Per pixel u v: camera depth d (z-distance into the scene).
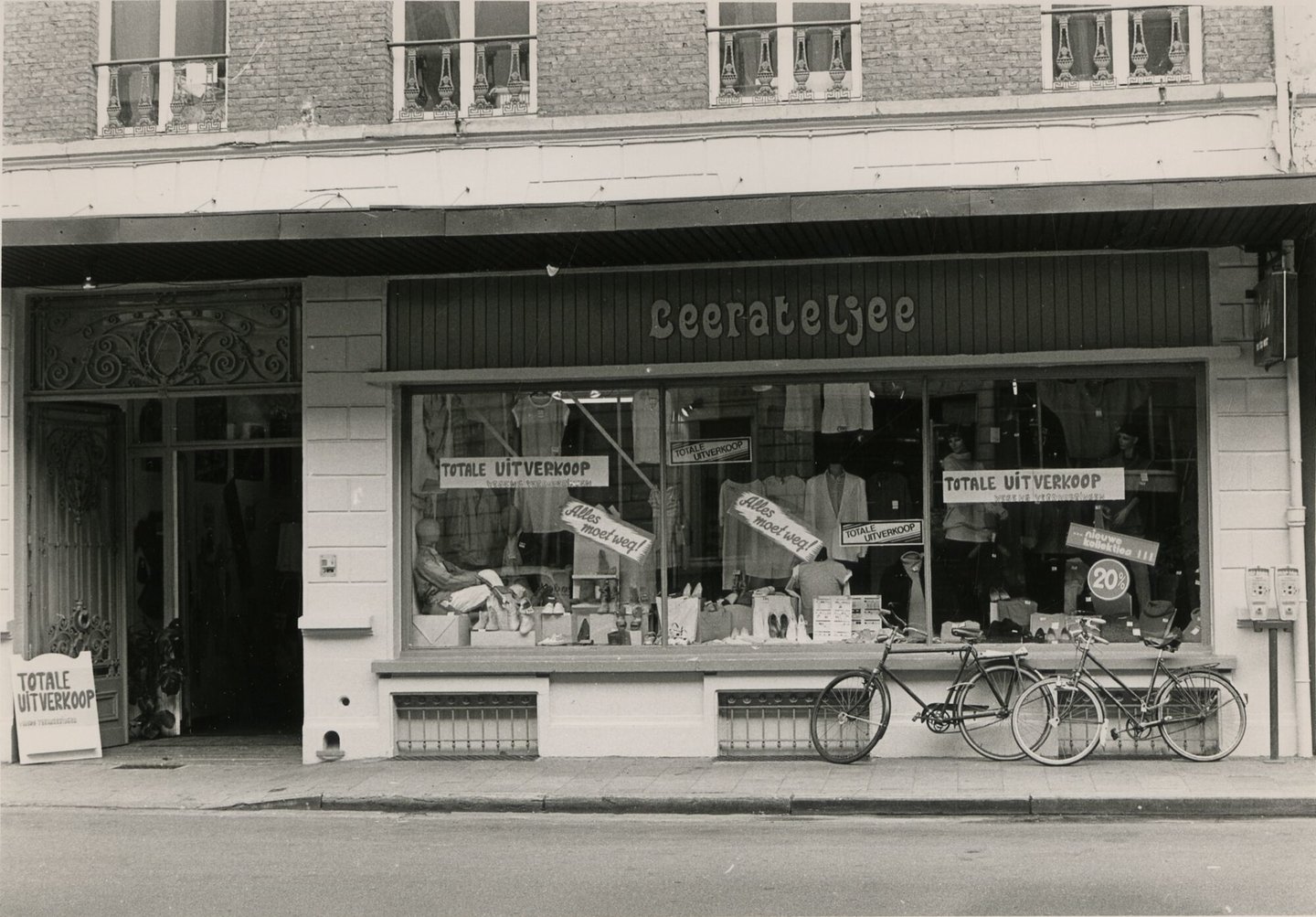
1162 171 10.73
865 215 9.80
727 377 11.52
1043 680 10.45
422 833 8.95
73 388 12.31
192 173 11.88
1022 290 10.96
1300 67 10.60
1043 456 11.17
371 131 11.61
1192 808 9.10
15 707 11.88
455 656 11.56
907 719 10.92
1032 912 6.58
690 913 6.65
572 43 11.62
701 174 11.21
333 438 11.72
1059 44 11.16
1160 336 10.79
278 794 10.14
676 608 11.63
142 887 7.41
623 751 11.23
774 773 10.35
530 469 11.81
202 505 14.09
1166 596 10.95
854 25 11.42
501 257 11.08
